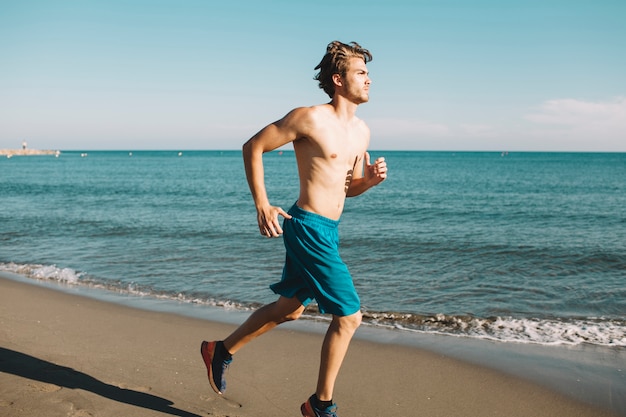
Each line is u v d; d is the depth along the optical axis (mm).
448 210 17922
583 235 11523
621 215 16188
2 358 3383
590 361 3672
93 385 2975
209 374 2650
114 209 17484
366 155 2561
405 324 4707
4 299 5328
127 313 4863
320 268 2287
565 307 5402
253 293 5902
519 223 14109
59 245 9516
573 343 4125
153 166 75000
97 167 70188
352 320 2314
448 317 4906
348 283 2311
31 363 3307
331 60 2354
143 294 5820
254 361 3533
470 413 2809
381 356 3736
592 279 6840
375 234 11508
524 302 5598
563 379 3307
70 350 3631
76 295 5656
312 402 2404
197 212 16625
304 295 2439
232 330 4344
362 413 2779
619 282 6648
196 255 8430
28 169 62188
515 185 32906
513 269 7520
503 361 3643
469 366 3537
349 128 2406
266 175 52188
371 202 21328
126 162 96125
